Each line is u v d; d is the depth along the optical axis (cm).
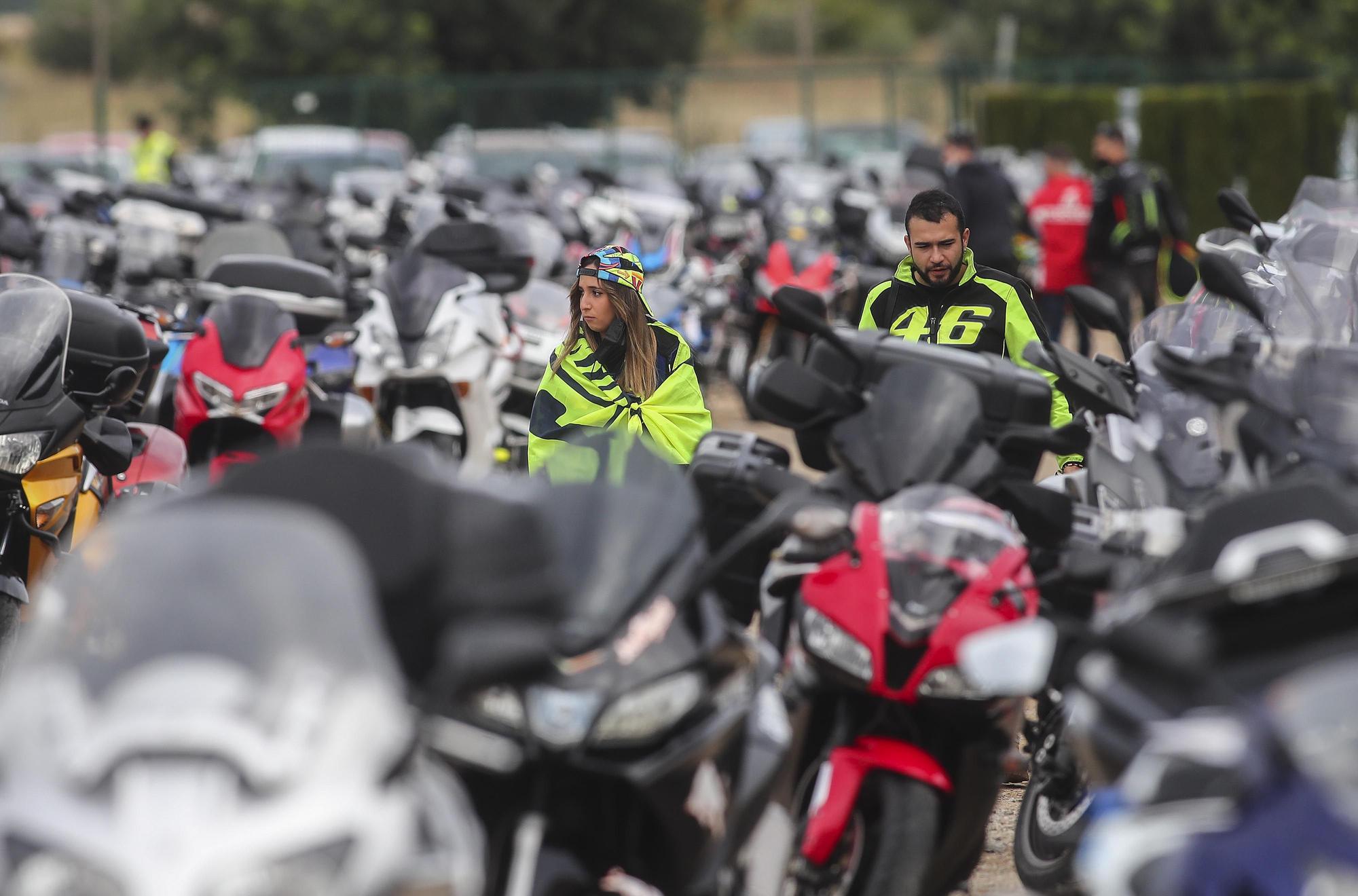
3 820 780
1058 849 1434
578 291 1944
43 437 1656
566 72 13075
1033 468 1417
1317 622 986
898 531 1253
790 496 1159
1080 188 4853
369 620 897
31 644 887
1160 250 4547
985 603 1215
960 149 4325
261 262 2469
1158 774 943
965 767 1234
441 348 2591
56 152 9944
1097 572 1284
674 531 1123
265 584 874
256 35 12206
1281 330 1755
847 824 1230
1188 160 8419
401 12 12475
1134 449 1381
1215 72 9962
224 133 14988
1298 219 2045
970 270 1956
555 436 1934
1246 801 888
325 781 805
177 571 878
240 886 760
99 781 782
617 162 9194
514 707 1021
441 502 1023
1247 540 1027
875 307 2014
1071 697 1346
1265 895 860
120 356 1744
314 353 2788
